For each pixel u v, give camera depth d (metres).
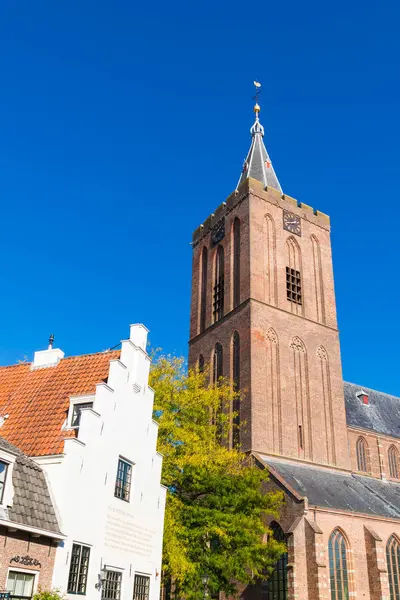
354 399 70.50
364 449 65.12
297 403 56.53
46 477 21.22
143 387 28.39
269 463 50.25
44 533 19.17
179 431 35.47
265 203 64.81
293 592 38.81
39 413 25.12
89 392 25.45
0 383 28.45
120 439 25.53
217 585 32.69
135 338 28.92
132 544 25.38
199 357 64.31
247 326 57.12
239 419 54.03
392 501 53.97
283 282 61.78
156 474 28.52
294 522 41.66
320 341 61.56
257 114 77.31
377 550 44.19
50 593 18.50
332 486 50.59
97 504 23.03
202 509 33.03
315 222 68.69
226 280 63.88
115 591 23.80
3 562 17.73
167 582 35.62
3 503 18.36
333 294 65.88
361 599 42.81
